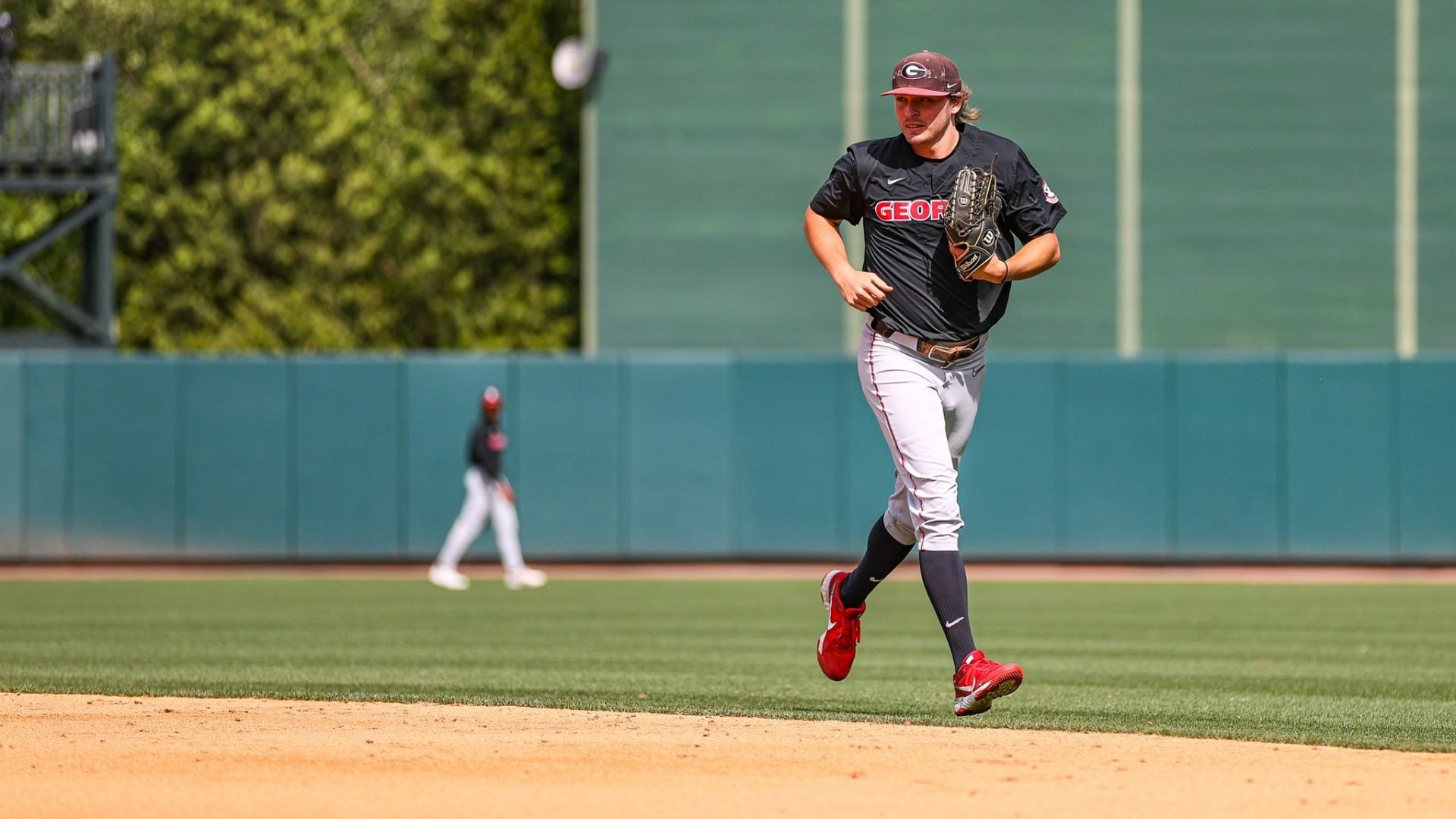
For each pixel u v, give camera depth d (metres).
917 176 18.92
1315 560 57.84
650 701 22.89
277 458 59.66
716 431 59.56
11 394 58.72
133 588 50.75
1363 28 66.00
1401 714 22.45
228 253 79.88
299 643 33.88
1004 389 58.66
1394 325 66.12
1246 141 66.19
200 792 15.70
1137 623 39.53
